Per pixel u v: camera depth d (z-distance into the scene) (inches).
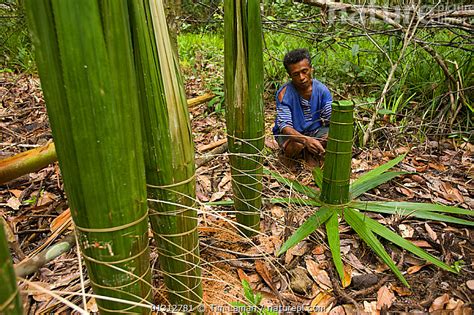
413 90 106.4
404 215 60.6
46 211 65.7
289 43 135.3
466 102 93.1
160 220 35.6
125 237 28.3
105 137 25.2
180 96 33.0
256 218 55.2
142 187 28.7
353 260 54.4
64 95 24.0
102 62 23.7
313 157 84.7
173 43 36.3
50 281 50.8
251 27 44.2
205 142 92.6
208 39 174.6
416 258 54.6
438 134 90.4
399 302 47.3
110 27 23.6
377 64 112.8
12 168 39.6
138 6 29.0
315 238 57.8
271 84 119.0
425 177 75.1
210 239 57.6
